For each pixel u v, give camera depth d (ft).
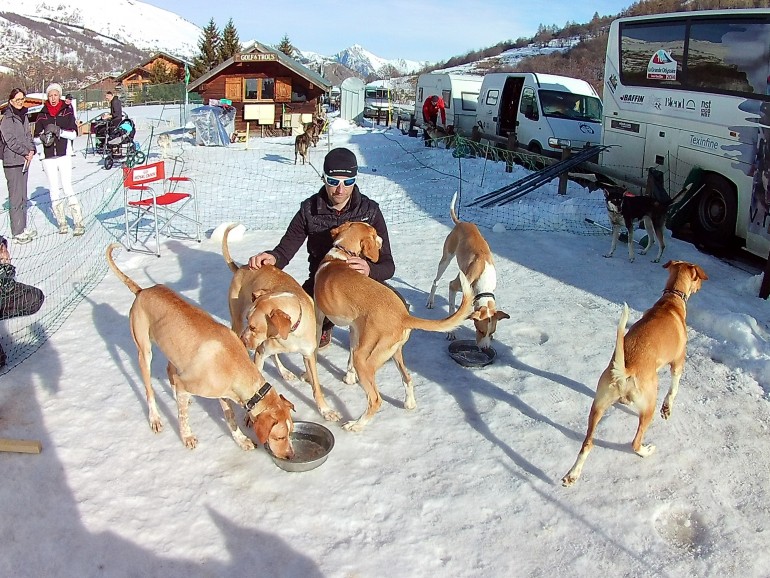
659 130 32.32
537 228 31.30
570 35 323.16
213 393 12.31
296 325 13.29
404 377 14.44
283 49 215.51
